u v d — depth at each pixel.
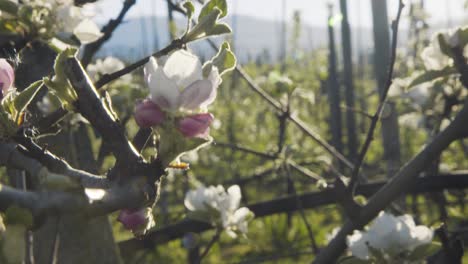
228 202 1.46
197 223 1.62
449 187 1.69
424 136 3.63
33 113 1.13
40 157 0.58
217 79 0.60
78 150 1.32
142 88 1.62
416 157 1.25
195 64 0.59
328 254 1.27
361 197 1.44
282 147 1.86
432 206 2.50
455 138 1.24
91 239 1.28
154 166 0.57
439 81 1.33
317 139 1.84
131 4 1.15
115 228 2.06
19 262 0.48
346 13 2.87
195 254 1.95
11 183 1.24
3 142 0.58
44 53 1.15
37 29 0.94
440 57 1.30
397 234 1.12
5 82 0.60
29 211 0.48
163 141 0.57
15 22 0.94
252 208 1.67
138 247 1.62
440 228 1.25
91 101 0.57
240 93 5.74
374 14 1.79
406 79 1.79
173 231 1.62
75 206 0.49
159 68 0.58
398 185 1.25
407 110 1.89
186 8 0.75
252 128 4.96
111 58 1.68
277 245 2.97
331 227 3.00
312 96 1.89
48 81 0.57
